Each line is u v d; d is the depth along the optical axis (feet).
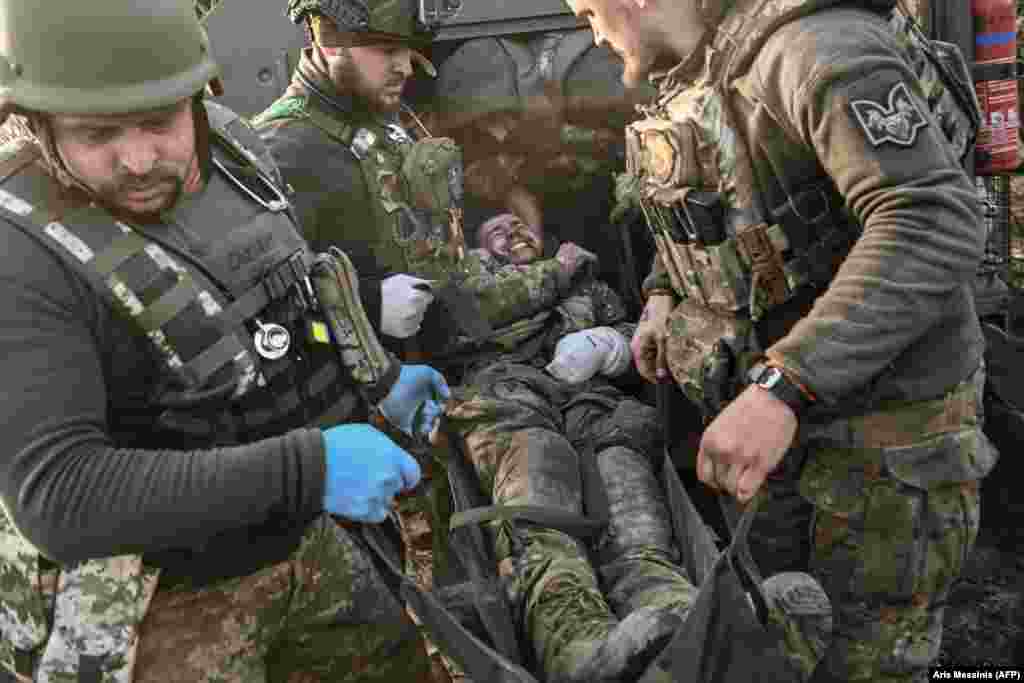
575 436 7.95
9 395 3.61
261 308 4.26
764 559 5.88
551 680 5.73
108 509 3.68
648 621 5.24
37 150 3.96
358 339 4.85
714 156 5.23
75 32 3.53
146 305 3.89
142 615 4.12
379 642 5.07
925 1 7.84
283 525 4.27
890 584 5.37
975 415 5.49
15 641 4.19
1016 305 8.87
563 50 9.22
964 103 5.50
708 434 4.75
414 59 7.91
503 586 6.45
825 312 4.57
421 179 7.67
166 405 4.06
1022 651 7.97
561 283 8.79
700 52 5.26
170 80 3.70
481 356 8.58
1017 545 8.91
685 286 5.89
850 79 4.48
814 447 5.45
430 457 7.95
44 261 3.73
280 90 8.83
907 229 4.43
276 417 4.36
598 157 9.45
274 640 4.69
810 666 5.17
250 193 4.49
